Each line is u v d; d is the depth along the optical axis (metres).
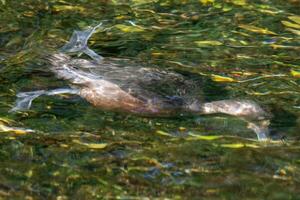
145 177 15.07
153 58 20.59
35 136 16.66
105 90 18.19
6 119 17.36
